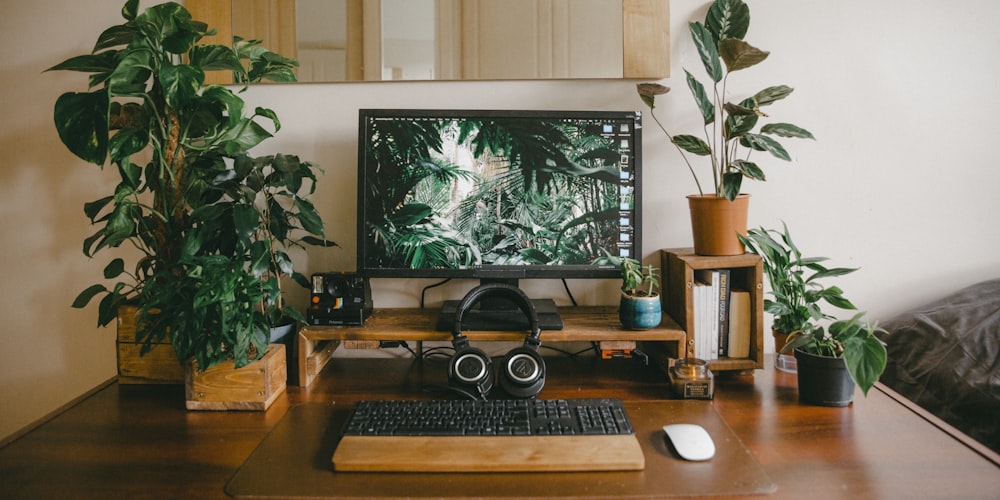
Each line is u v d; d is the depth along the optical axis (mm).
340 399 1279
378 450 988
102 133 1148
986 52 1567
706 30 1417
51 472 969
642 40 1559
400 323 1437
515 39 1573
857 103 1577
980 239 1604
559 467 955
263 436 1108
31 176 1641
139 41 1187
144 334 1231
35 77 1620
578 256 1457
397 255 1458
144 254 1637
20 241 1657
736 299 1390
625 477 939
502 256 1457
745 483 916
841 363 1202
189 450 1049
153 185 1344
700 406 1225
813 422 1148
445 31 1582
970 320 1452
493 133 1448
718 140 1581
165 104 1268
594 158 1450
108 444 1074
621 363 1521
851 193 1599
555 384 1365
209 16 1590
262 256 1248
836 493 888
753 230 1402
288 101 1604
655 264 1614
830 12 1561
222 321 1127
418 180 1453
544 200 1453
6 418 1713
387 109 1454
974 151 1585
